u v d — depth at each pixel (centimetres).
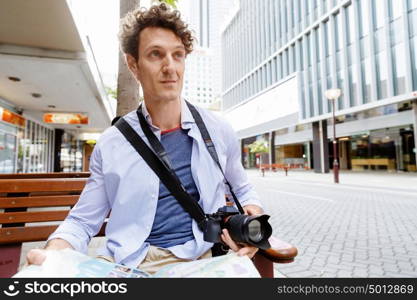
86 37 641
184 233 119
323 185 1472
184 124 131
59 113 1212
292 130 3375
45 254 84
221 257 94
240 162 146
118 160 120
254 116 3938
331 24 2330
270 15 3466
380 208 746
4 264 168
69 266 84
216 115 145
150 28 122
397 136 2406
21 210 176
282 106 3152
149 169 120
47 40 607
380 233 493
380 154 2625
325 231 511
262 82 3734
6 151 1009
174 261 114
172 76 123
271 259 125
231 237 97
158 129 126
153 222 119
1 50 615
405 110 2019
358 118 2453
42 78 789
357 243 433
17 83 830
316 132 2644
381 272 311
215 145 134
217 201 126
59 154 1617
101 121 1521
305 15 2681
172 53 125
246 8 4241
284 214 686
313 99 2594
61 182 179
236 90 4681
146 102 131
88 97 1006
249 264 90
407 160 2322
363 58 2045
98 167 124
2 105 1002
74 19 533
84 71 739
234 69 4750
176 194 119
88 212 119
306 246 418
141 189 118
